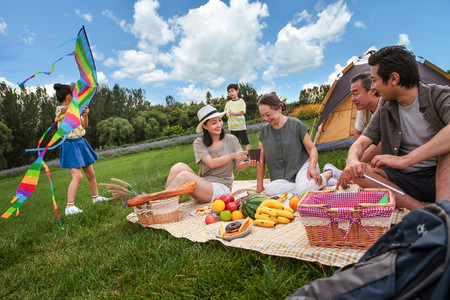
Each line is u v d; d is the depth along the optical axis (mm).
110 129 40906
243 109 8727
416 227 1146
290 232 2834
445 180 2199
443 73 5480
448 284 885
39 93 45469
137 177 4316
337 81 6789
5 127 38188
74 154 5145
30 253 3729
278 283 2145
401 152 2762
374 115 2961
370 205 2109
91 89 3385
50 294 2619
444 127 2271
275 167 4367
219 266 2521
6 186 15758
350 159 2783
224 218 3488
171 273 2557
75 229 4254
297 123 4223
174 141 25000
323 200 2596
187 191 3824
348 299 1120
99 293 2514
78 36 3152
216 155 4246
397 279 1053
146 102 65250
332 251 2242
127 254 3059
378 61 2449
